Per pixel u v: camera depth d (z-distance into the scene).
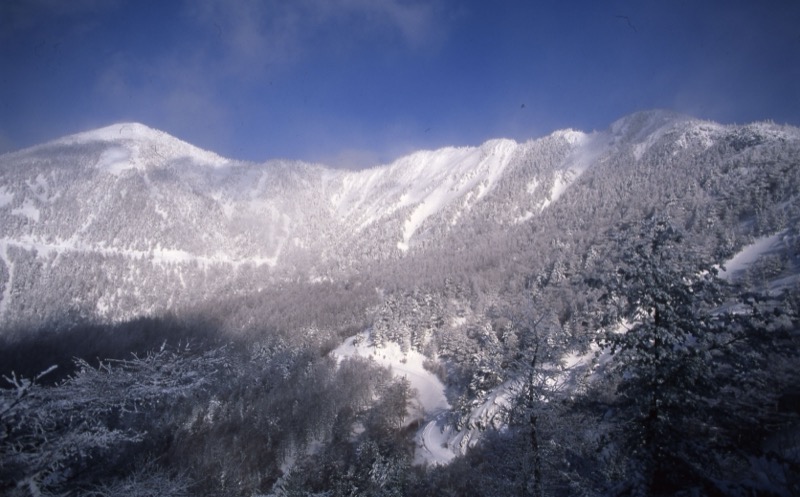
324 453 52.66
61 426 8.02
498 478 16.23
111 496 7.88
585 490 11.73
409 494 37.19
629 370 11.73
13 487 7.14
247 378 78.69
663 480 10.80
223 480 32.22
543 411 14.35
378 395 77.25
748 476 10.94
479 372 57.56
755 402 10.80
